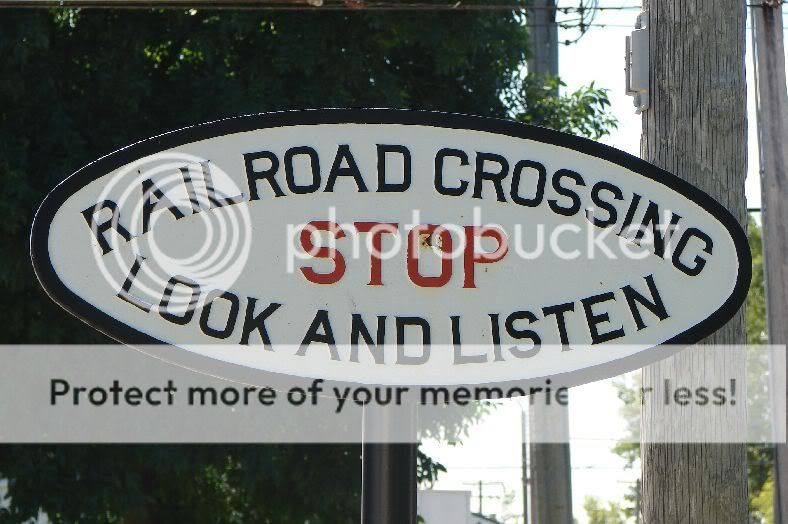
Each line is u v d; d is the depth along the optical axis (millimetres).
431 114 6555
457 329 6434
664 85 7707
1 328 14555
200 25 15398
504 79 16984
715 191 7543
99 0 9836
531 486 15930
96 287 6262
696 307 6516
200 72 15719
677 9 7758
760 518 42844
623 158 6598
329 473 16016
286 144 6496
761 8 12781
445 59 15734
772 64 12734
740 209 7559
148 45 15336
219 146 6465
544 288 6492
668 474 7387
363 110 6523
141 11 15258
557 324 6469
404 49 16375
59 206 6297
